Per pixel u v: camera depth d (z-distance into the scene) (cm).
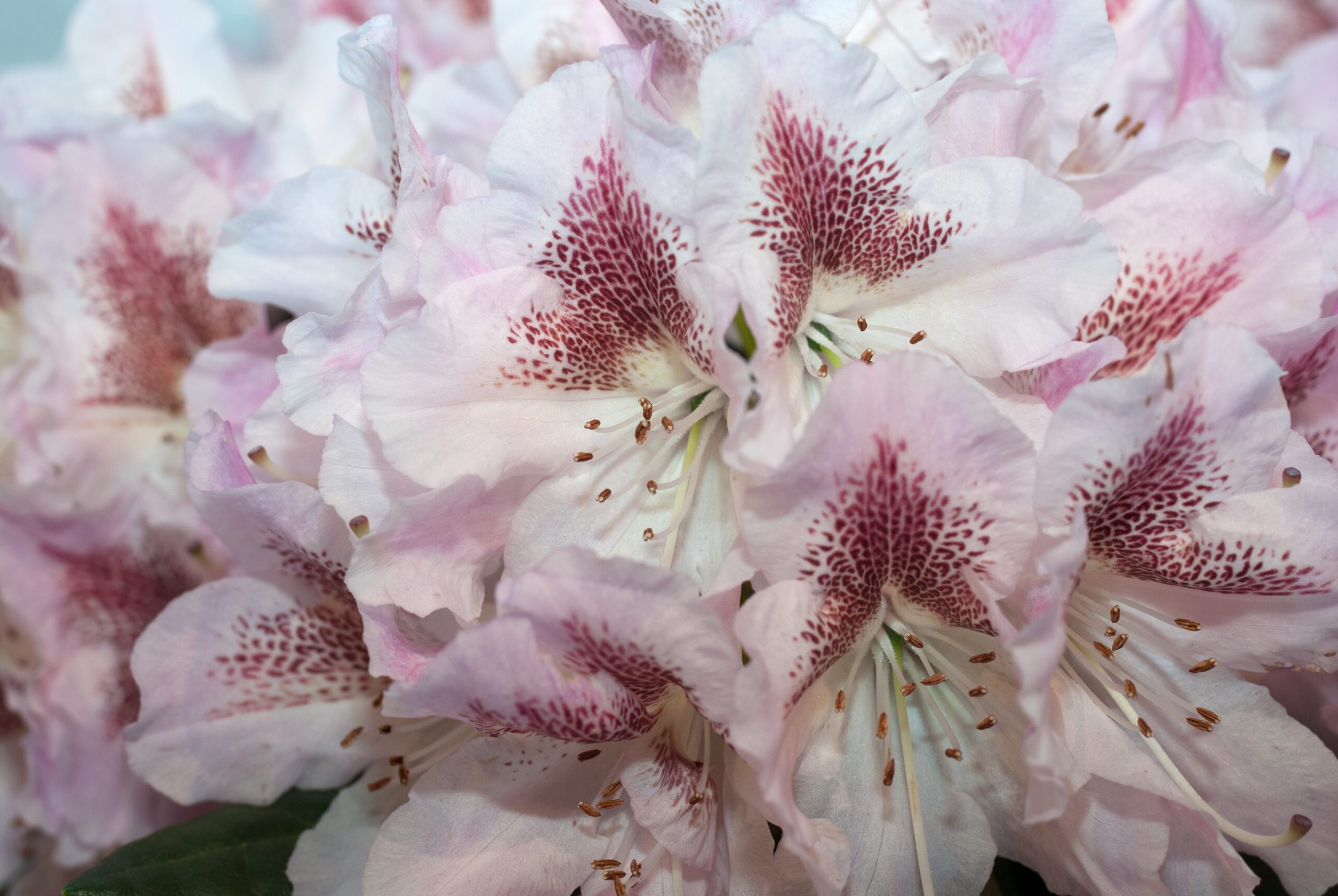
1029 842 19
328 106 25
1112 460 15
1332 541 17
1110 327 18
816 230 17
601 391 18
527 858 18
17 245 24
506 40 23
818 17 18
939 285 17
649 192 16
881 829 18
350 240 20
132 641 25
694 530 18
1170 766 18
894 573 17
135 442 25
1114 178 18
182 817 25
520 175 17
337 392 18
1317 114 26
